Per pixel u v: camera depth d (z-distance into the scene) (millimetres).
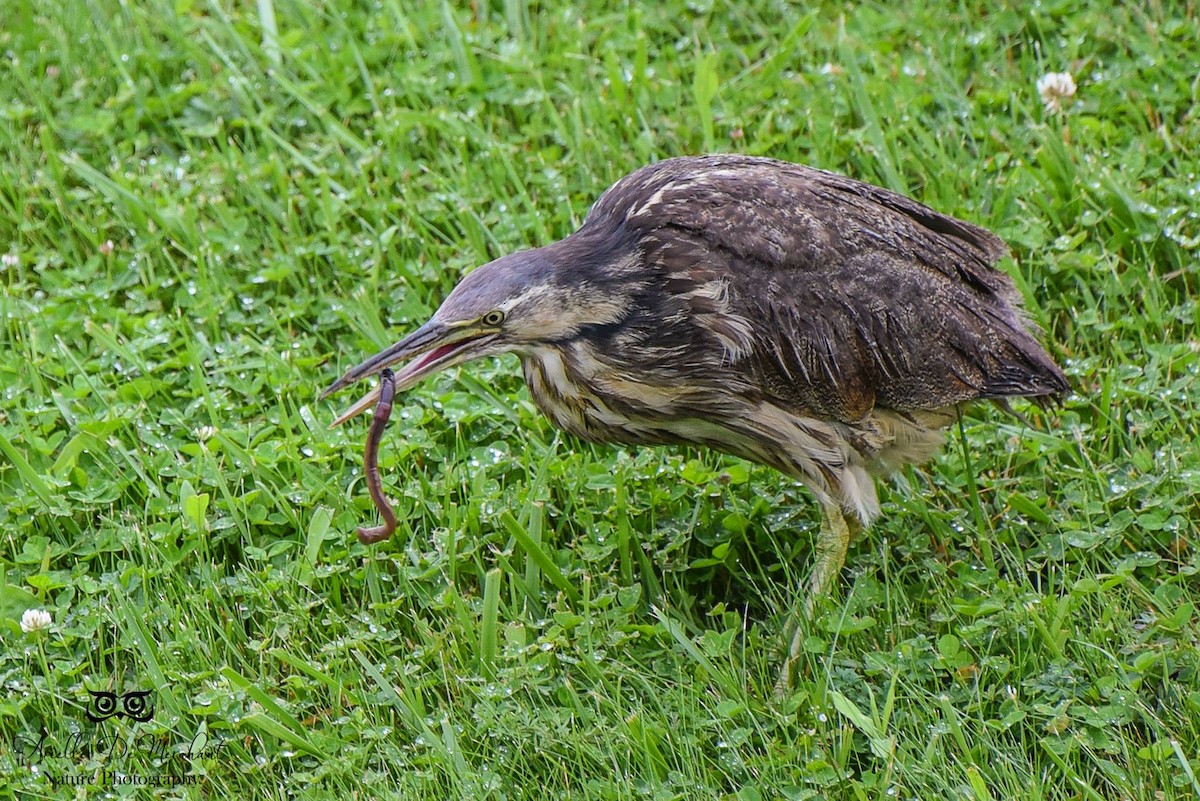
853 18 14070
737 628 9750
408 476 10461
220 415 11086
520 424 10977
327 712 9312
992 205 12273
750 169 9797
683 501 10453
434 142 13305
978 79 13445
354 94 13828
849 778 8578
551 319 9289
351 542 10156
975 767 8219
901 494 10664
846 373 9578
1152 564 9703
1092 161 12266
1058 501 10492
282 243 12438
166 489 10602
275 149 13227
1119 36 13422
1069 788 8656
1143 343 11172
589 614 9500
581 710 8984
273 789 8859
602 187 12586
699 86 12500
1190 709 8820
